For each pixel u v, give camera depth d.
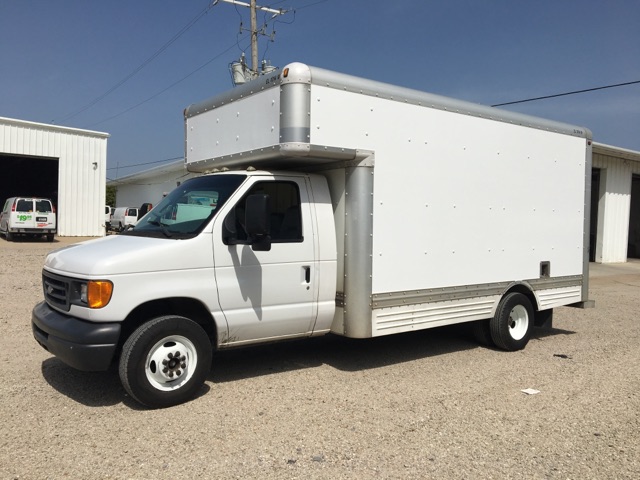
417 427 4.68
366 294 5.93
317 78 5.51
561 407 5.27
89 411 4.88
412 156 6.31
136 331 4.86
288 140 5.41
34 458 3.95
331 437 4.43
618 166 23.78
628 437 4.58
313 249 5.86
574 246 8.43
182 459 3.98
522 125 7.56
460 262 6.85
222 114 6.38
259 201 5.05
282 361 6.67
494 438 4.50
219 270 5.26
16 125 25.78
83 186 28.06
